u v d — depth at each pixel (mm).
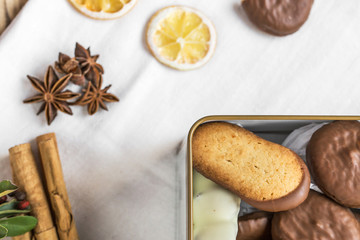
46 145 403
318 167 348
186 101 441
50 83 420
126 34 439
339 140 351
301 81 448
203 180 352
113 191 433
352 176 346
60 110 425
